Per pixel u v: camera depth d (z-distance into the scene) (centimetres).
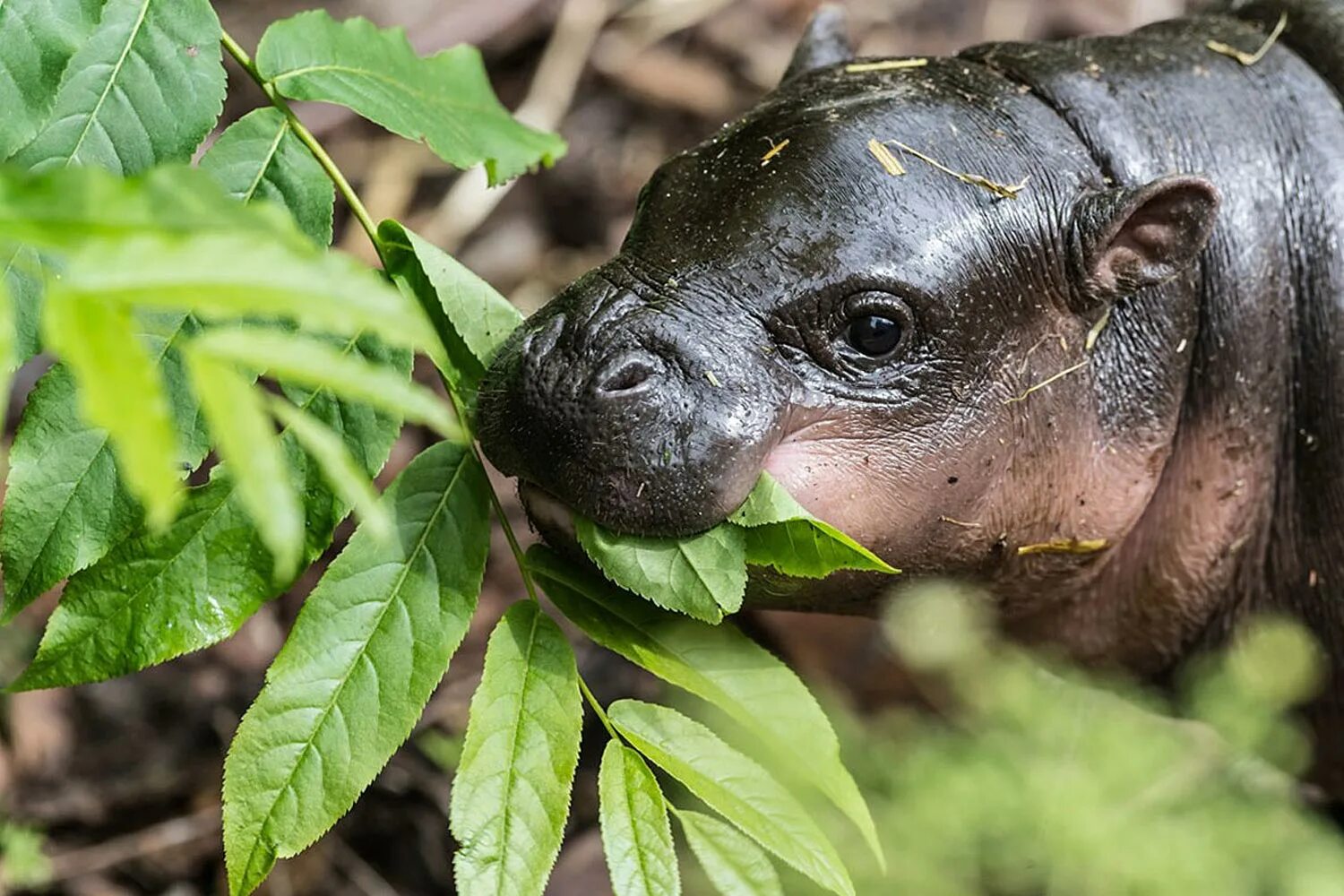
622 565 376
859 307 412
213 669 700
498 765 333
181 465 342
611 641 375
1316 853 576
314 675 339
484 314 399
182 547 350
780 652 695
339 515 352
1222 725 538
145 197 195
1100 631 539
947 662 572
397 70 422
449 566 360
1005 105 463
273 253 192
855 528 426
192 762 670
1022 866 573
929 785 573
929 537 450
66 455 340
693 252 412
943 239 423
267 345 194
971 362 433
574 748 340
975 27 971
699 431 376
